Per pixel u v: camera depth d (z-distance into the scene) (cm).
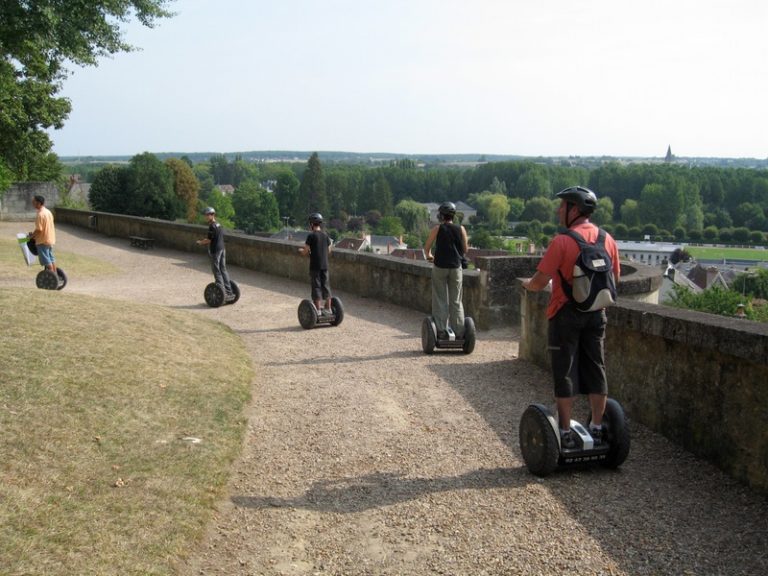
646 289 894
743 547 388
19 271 1603
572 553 386
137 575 348
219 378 721
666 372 561
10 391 541
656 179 18388
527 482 484
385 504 454
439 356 886
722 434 495
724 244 16425
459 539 406
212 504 445
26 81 2808
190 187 9975
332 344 962
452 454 542
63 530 371
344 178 19238
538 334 818
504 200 18938
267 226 15788
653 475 491
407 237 15400
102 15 1467
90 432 509
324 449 555
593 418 498
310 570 376
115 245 2519
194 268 1903
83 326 784
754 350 457
